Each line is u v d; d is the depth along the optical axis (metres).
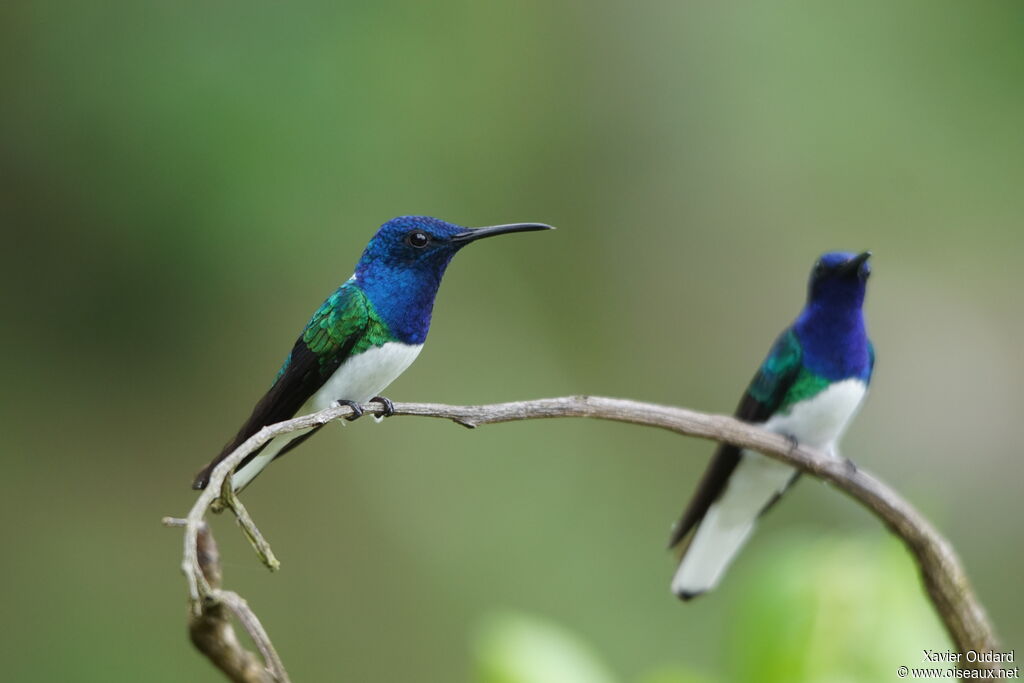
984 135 13.98
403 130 12.94
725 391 14.02
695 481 13.16
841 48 14.29
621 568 12.47
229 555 12.59
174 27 11.94
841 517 11.96
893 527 4.29
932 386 13.73
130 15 11.89
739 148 14.48
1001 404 13.53
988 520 13.05
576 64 14.52
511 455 12.98
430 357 13.42
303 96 12.17
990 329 13.91
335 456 13.00
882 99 14.14
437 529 12.58
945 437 13.59
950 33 14.06
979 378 13.64
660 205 14.48
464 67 13.76
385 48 12.89
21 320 12.41
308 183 12.25
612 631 12.04
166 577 12.43
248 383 12.81
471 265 13.91
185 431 12.75
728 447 7.28
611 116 14.52
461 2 13.76
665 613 12.06
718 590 11.80
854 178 14.23
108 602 12.17
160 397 12.77
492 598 12.20
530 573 12.34
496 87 13.99
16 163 11.88
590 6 14.59
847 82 14.23
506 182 14.04
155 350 12.70
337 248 12.58
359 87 12.51
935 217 14.10
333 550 12.63
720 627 11.71
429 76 13.26
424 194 13.19
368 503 12.77
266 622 12.26
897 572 4.79
